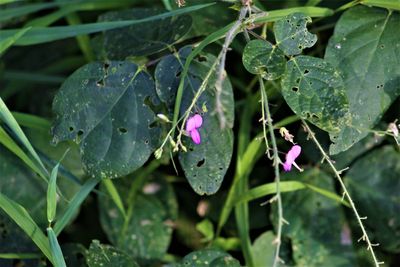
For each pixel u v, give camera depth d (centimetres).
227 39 47
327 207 54
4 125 52
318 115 48
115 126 50
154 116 50
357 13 50
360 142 54
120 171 50
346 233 54
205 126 50
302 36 49
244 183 54
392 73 50
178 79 50
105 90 50
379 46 50
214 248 51
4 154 54
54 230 50
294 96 48
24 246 53
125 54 52
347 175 54
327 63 48
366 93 50
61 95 50
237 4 50
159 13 53
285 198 54
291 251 54
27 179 54
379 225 54
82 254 53
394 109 53
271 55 48
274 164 48
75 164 54
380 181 54
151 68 54
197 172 50
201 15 53
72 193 54
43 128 53
